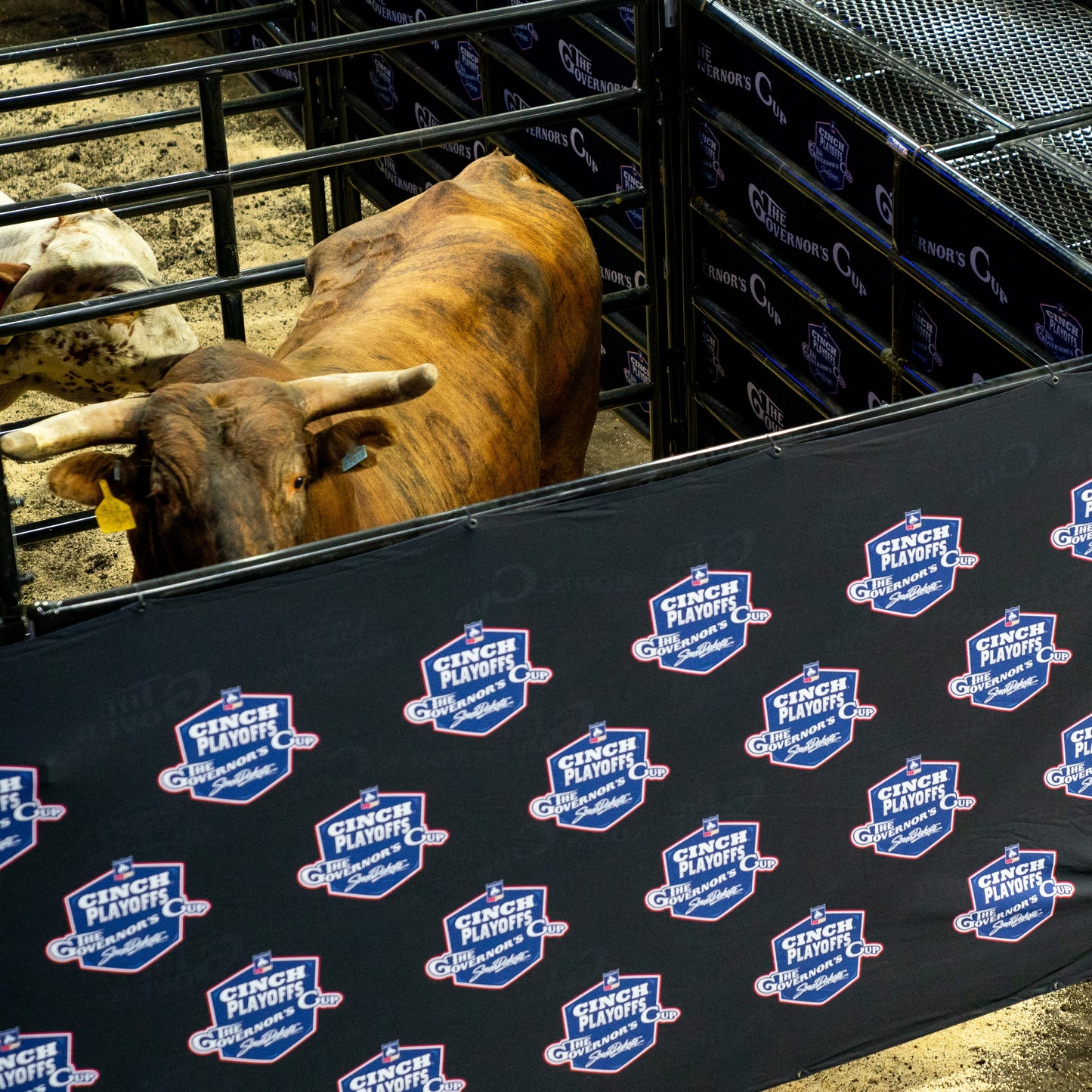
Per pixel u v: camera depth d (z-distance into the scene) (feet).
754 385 21.03
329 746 9.98
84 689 9.20
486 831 10.75
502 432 16.34
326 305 17.13
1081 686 12.46
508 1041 11.66
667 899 11.66
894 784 12.10
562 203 19.12
